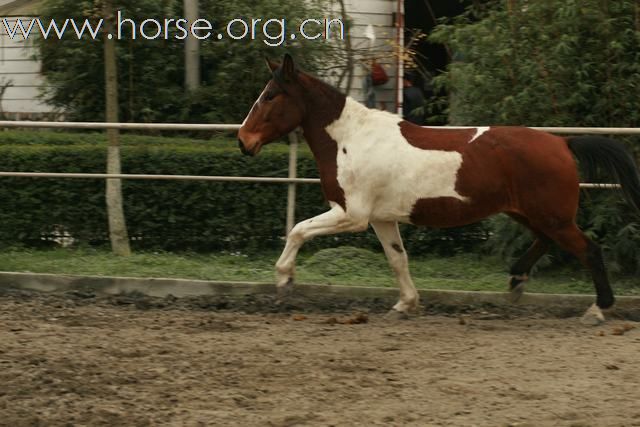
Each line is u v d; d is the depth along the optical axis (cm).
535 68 1355
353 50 1934
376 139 1105
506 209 1104
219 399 809
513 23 1385
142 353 955
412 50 2050
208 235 1489
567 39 1320
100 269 1323
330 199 1129
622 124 1355
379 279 1298
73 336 1029
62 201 1496
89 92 1928
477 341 1023
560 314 1192
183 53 1928
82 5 1858
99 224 1499
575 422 751
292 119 1125
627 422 753
